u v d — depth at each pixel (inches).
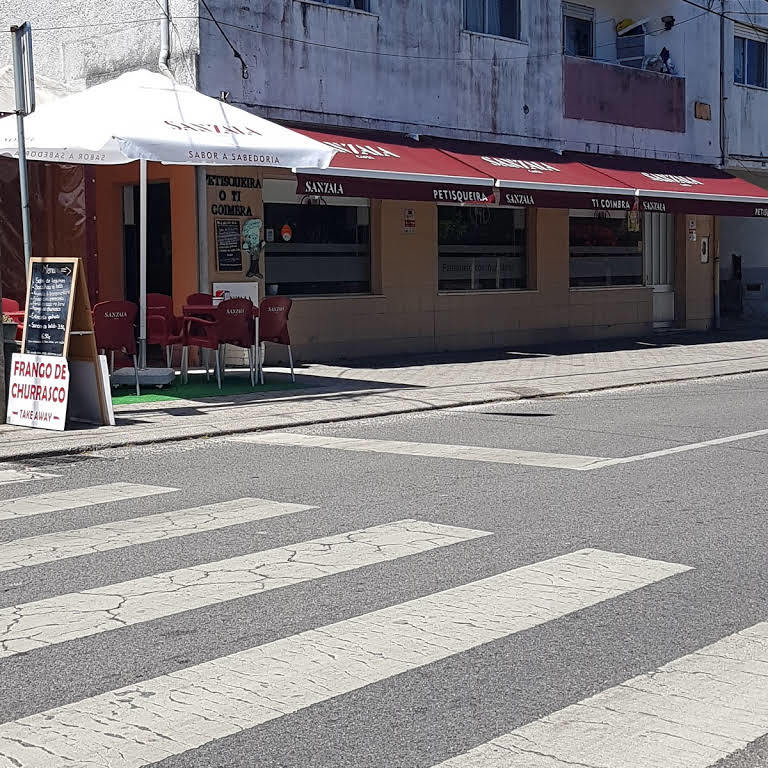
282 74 663.8
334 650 185.0
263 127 530.9
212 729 155.1
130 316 507.5
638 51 931.3
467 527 269.0
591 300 885.8
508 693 166.7
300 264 692.1
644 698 164.6
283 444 405.4
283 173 667.4
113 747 149.7
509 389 558.3
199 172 629.3
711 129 990.4
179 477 342.0
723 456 366.0
